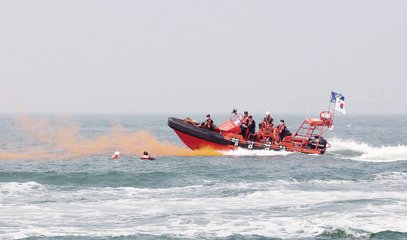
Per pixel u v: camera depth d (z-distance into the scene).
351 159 88.94
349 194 55.81
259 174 71.19
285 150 91.06
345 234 41.28
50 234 40.94
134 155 96.31
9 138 160.75
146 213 47.56
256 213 47.62
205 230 42.38
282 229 42.66
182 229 42.66
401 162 85.69
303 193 56.41
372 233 41.34
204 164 80.31
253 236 40.88
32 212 47.47
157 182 64.31
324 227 42.81
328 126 92.56
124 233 41.44
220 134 90.12
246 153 90.00
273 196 54.91
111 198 53.91
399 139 164.75
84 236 40.56
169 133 190.25
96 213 47.47
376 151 98.38
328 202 51.56
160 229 42.62
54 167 80.44
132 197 54.53
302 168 77.19
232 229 42.69
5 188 57.62
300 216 46.47
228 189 58.88
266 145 90.31
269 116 91.88
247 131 90.44
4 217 45.59
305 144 92.19
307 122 92.69
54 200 52.56
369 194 55.78
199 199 53.56
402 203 50.91
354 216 46.22
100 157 95.25
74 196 54.75
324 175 70.56
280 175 70.38
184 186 61.28
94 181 64.62
